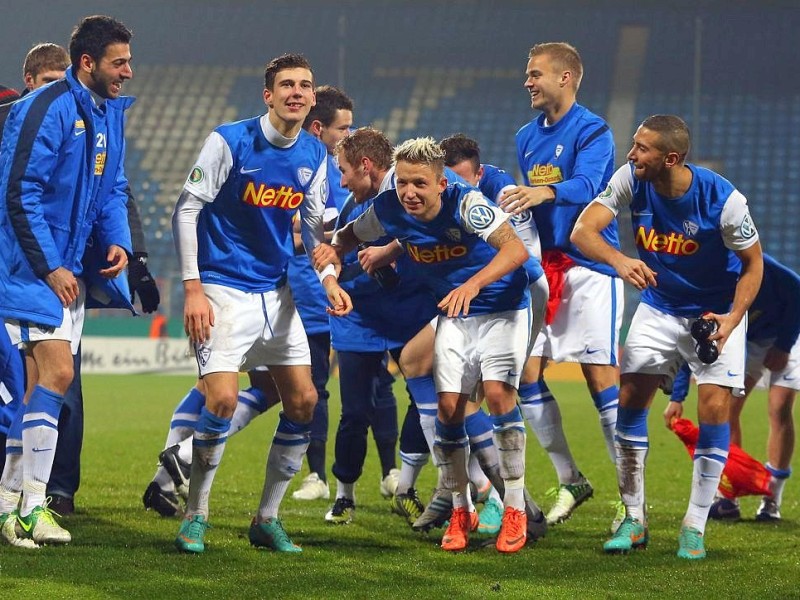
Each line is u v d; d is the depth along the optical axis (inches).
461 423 410.9
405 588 334.3
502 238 381.1
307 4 2805.1
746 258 401.4
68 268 408.8
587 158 492.4
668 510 552.7
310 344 578.9
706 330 390.0
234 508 526.6
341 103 561.6
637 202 411.5
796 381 515.2
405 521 500.4
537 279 434.3
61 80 399.9
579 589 339.0
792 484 661.9
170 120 2694.4
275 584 334.6
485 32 2851.9
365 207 477.7
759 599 329.4
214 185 377.1
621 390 424.8
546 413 502.0
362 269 486.9
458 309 368.2
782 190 2428.6
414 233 395.2
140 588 323.6
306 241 408.5
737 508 527.8
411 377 467.8
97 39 396.5
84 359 1883.6
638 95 2699.3
